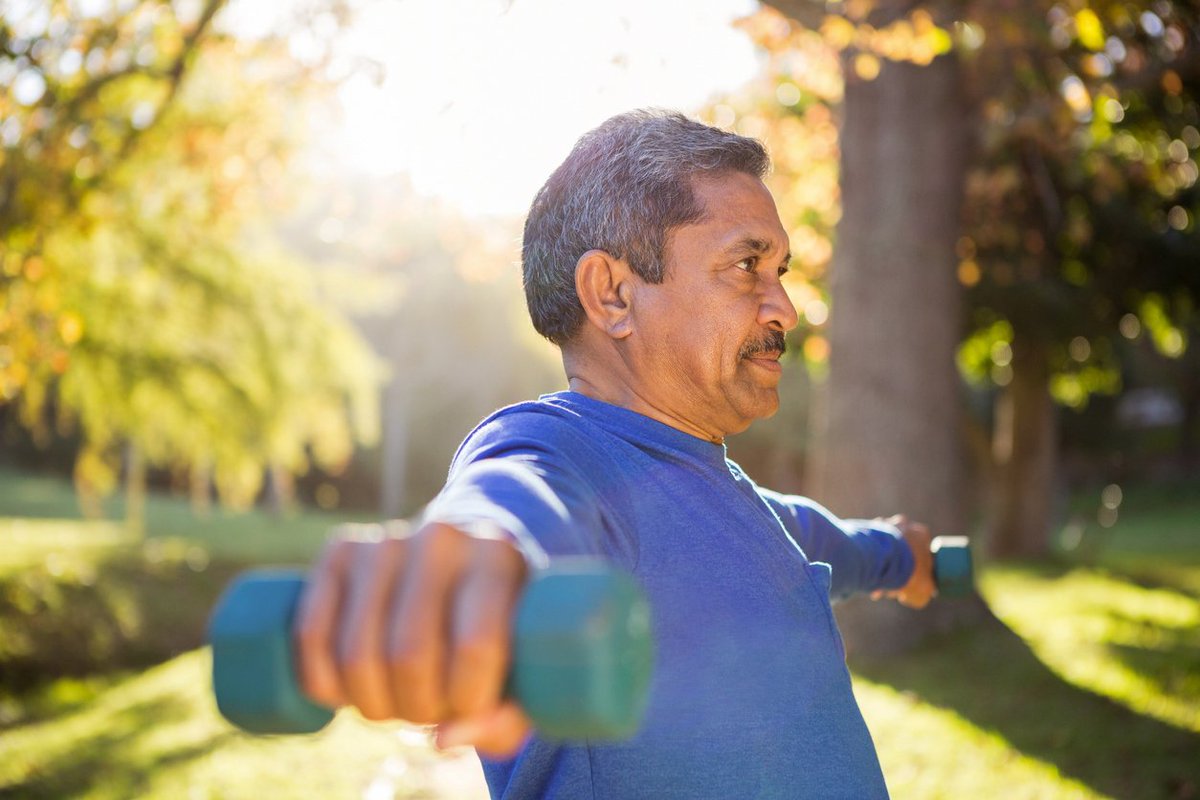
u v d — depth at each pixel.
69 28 7.51
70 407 16.70
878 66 6.66
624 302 1.36
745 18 7.81
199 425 17.11
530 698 0.49
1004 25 6.07
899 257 7.65
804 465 36.91
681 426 1.37
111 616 14.55
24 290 7.99
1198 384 41.12
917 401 7.61
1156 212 13.98
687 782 1.11
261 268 16.95
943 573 1.94
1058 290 15.55
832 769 1.18
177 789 5.61
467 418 40.34
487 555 0.54
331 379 18.17
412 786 5.16
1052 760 5.27
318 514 37.34
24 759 6.81
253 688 0.51
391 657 0.51
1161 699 6.35
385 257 11.84
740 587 1.18
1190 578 15.41
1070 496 42.38
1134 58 7.45
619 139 1.37
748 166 1.39
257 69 9.53
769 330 1.37
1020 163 10.81
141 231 13.52
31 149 7.56
